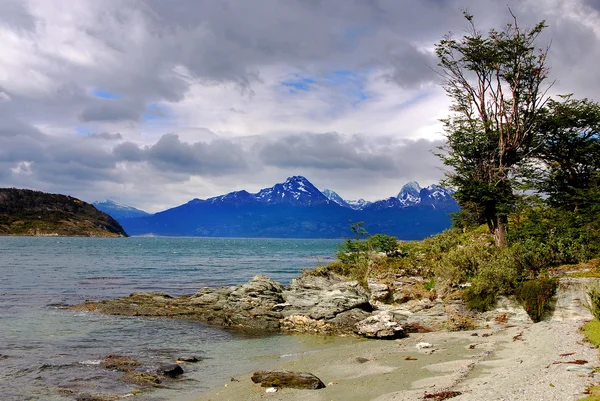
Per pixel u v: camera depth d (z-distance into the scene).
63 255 93.69
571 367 12.11
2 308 29.06
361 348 19.72
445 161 35.53
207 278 53.12
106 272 58.09
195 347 20.77
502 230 31.50
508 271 23.25
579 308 20.19
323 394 12.97
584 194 31.88
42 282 44.69
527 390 10.45
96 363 17.11
